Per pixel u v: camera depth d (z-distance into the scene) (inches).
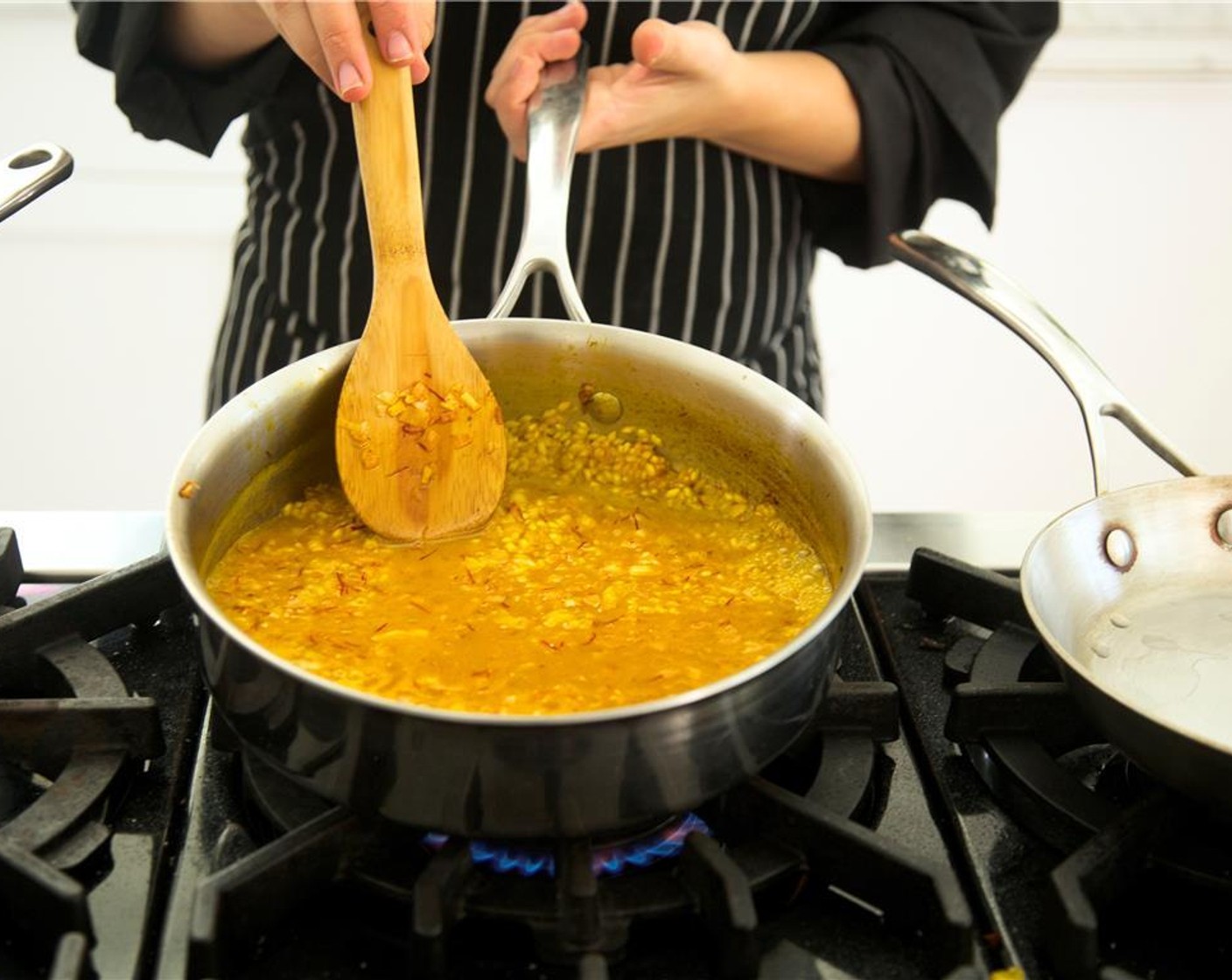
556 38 37.5
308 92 44.3
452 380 31.7
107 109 74.3
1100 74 76.1
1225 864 24.9
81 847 24.6
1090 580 29.8
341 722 22.6
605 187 45.8
